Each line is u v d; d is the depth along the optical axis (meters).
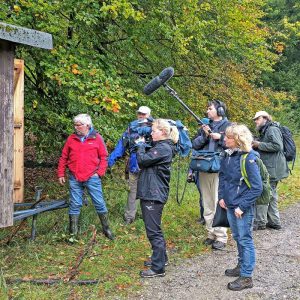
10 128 4.43
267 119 6.74
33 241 5.80
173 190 8.91
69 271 4.95
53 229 6.34
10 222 4.47
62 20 7.09
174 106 9.99
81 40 7.56
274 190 6.70
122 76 8.73
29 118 8.13
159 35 9.05
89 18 6.91
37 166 11.02
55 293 4.40
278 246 5.94
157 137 4.78
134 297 4.38
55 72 6.30
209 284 4.68
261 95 12.81
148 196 4.76
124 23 8.37
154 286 4.64
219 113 5.80
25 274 4.85
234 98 11.30
